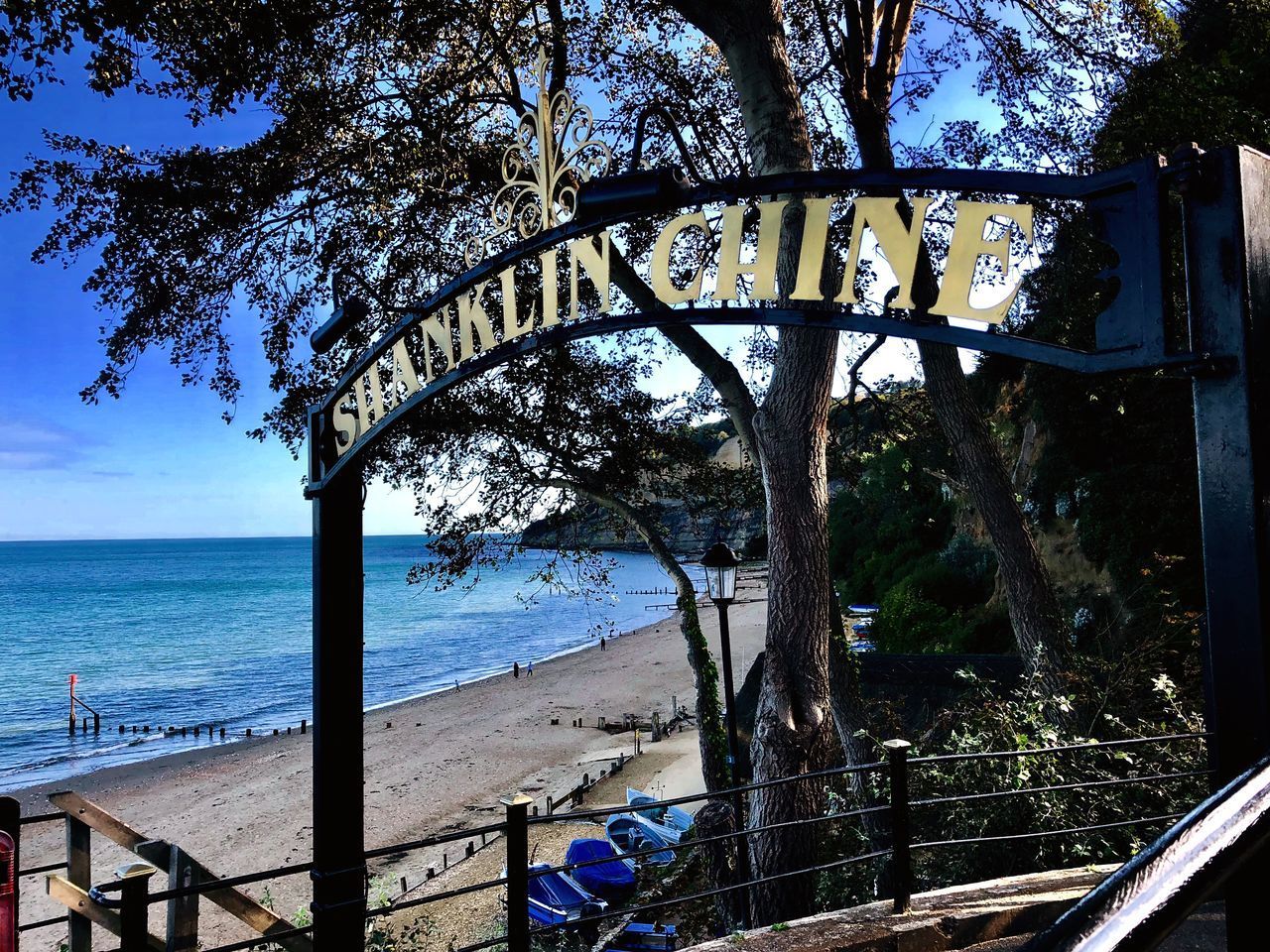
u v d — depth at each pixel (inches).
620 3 465.7
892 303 100.9
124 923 139.2
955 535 1158.3
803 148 349.4
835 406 586.6
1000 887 200.7
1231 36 570.9
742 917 334.3
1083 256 399.5
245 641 3112.7
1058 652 382.3
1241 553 64.3
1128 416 759.7
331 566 177.8
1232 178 67.4
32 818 178.1
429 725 1675.7
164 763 1518.2
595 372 552.4
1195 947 155.9
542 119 144.9
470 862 887.7
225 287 440.8
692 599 529.3
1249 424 64.8
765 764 324.8
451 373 153.9
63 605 4318.4
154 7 325.1
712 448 604.4
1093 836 240.1
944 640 981.8
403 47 415.5
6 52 299.3
